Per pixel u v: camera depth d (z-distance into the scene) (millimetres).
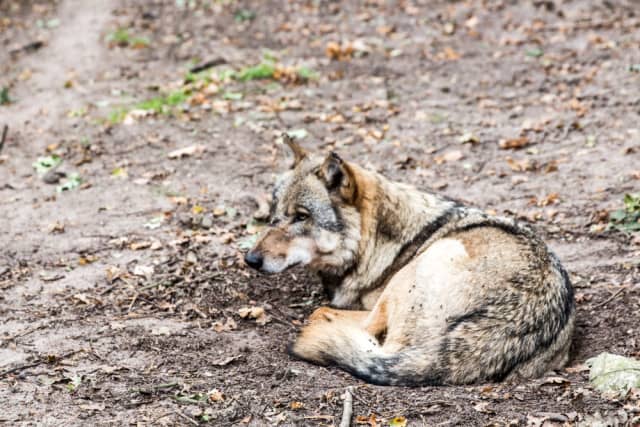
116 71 21000
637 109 16969
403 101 18531
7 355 9094
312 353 8742
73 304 10531
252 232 12734
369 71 20359
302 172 10047
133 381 8461
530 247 8984
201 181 14805
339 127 17109
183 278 11227
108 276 11258
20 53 22750
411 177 14906
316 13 24672
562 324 8688
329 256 10008
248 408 7883
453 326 8281
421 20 23562
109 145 16594
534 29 22297
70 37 23719
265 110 18031
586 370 8648
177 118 17828
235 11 25203
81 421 7629
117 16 25141
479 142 16141
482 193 14055
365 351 8461
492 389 8117
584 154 15180
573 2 23719
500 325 8273
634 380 8055
